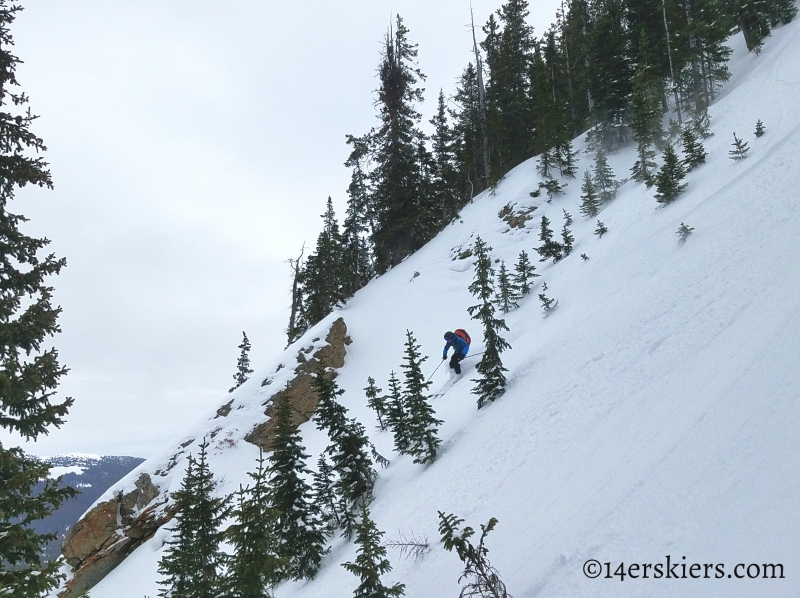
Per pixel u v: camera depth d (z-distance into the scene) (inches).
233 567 285.9
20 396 260.1
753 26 1358.3
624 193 1082.1
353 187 1792.6
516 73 1903.3
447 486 411.5
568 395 416.5
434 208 1717.5
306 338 1065.5
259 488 288.8
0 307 275.6
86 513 780.6
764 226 470.0
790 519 169.5
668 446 255.3
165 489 824.3
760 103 936.3
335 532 530.6
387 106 1633.9
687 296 443.2
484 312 550.3
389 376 960.9
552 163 1409.9
